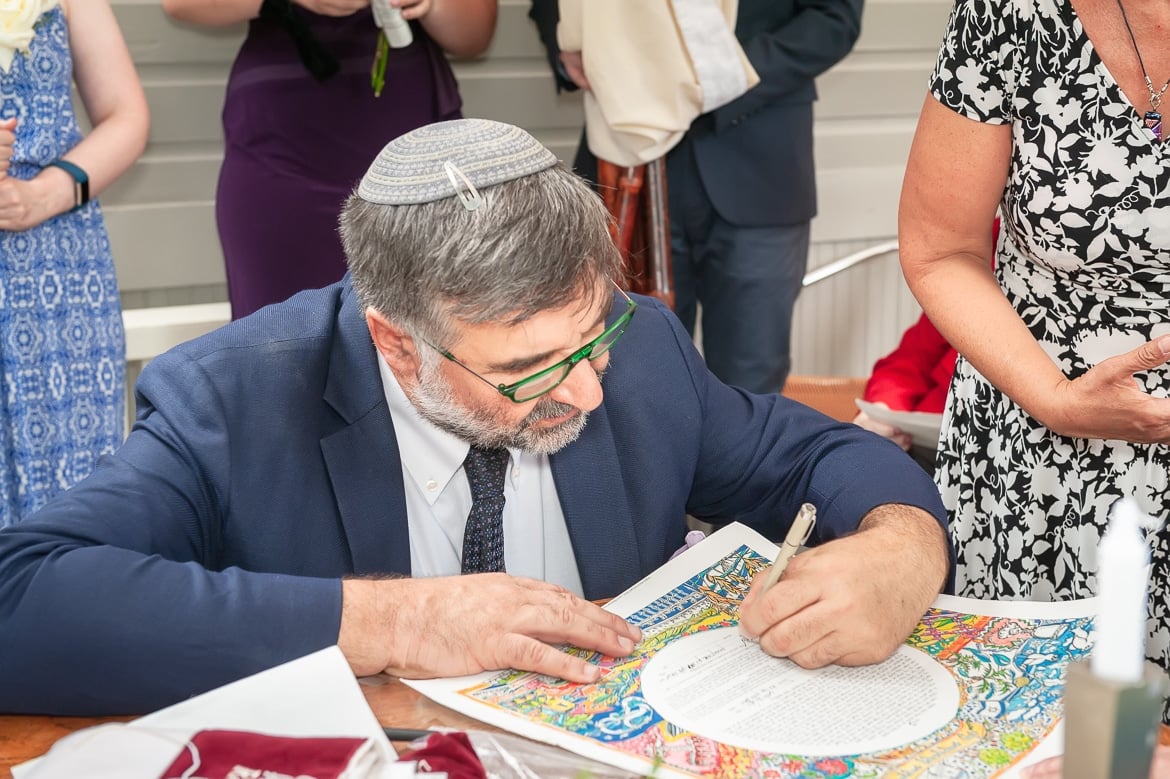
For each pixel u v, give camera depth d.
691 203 2.82
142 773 0.90
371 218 1.10
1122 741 0.64
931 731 0.99
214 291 3.24
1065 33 1.34
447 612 1.08
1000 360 1.44
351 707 0.97
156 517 1.18
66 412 2.32
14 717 1.05
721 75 2.52
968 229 1.50
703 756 0.96
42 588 1.04
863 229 3.72
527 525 1.32
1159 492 1.45
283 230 2.54
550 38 2.71
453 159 1.07
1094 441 1.46
